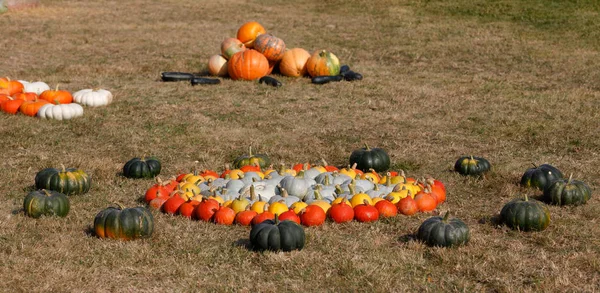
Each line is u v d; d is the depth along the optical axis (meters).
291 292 7.00
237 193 9.41
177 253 7.90
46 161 11.74
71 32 26.98
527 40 24.52
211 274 7.39
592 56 22.31
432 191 9.80
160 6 33.41
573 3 29.20
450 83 18.98
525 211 8.71
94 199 9.83
